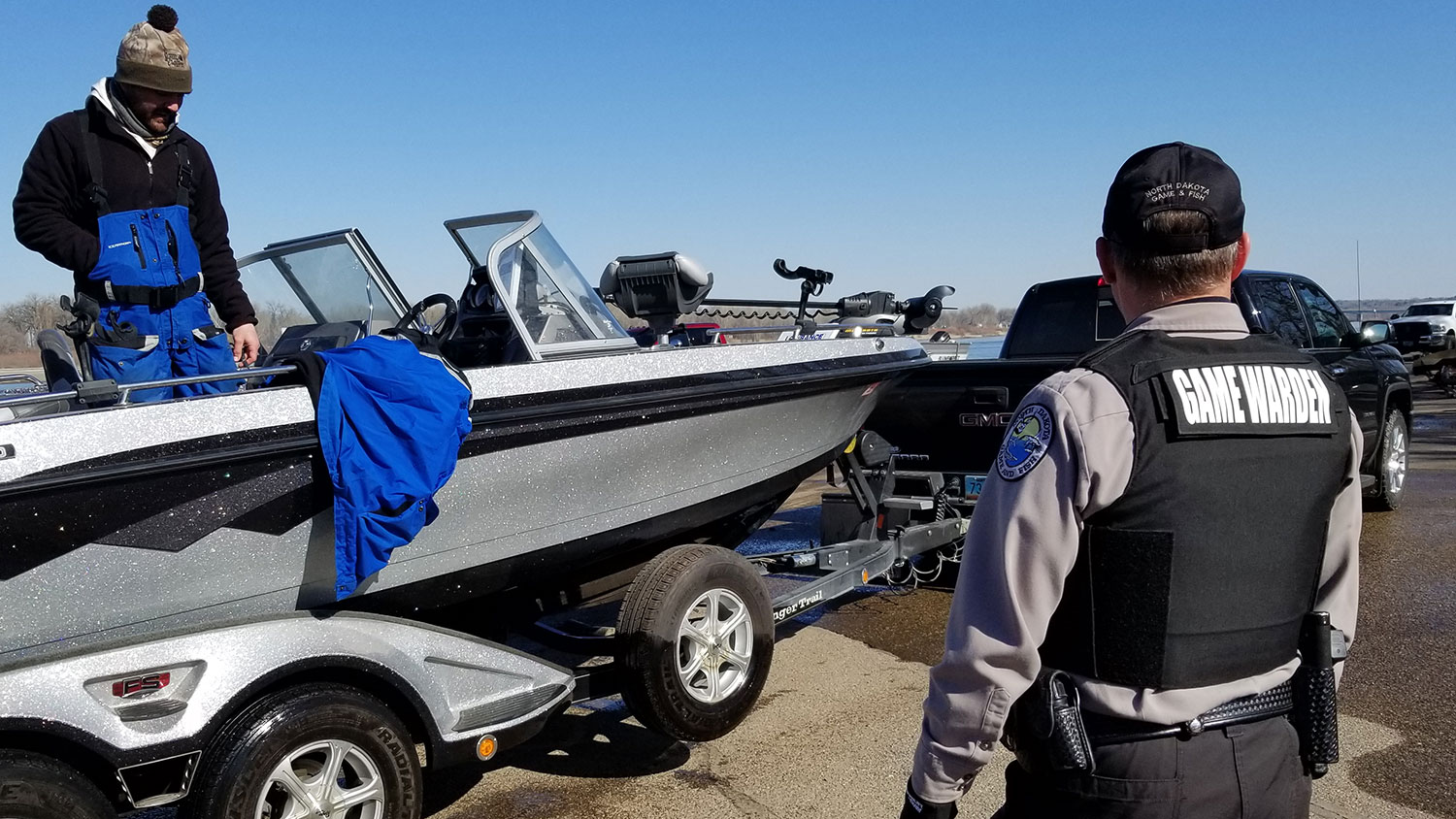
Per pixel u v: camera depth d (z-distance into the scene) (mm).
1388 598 5688
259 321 4297
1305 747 1591
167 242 3246
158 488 2682
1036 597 1501
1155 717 1494
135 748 2543
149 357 3242
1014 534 1502
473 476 3281
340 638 2896
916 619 5758
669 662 3650
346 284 4125
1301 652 1620
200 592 2805
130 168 3184
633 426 3697
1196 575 1482
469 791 3738
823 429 4684
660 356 3826
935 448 6250
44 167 3090
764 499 4539
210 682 2652
